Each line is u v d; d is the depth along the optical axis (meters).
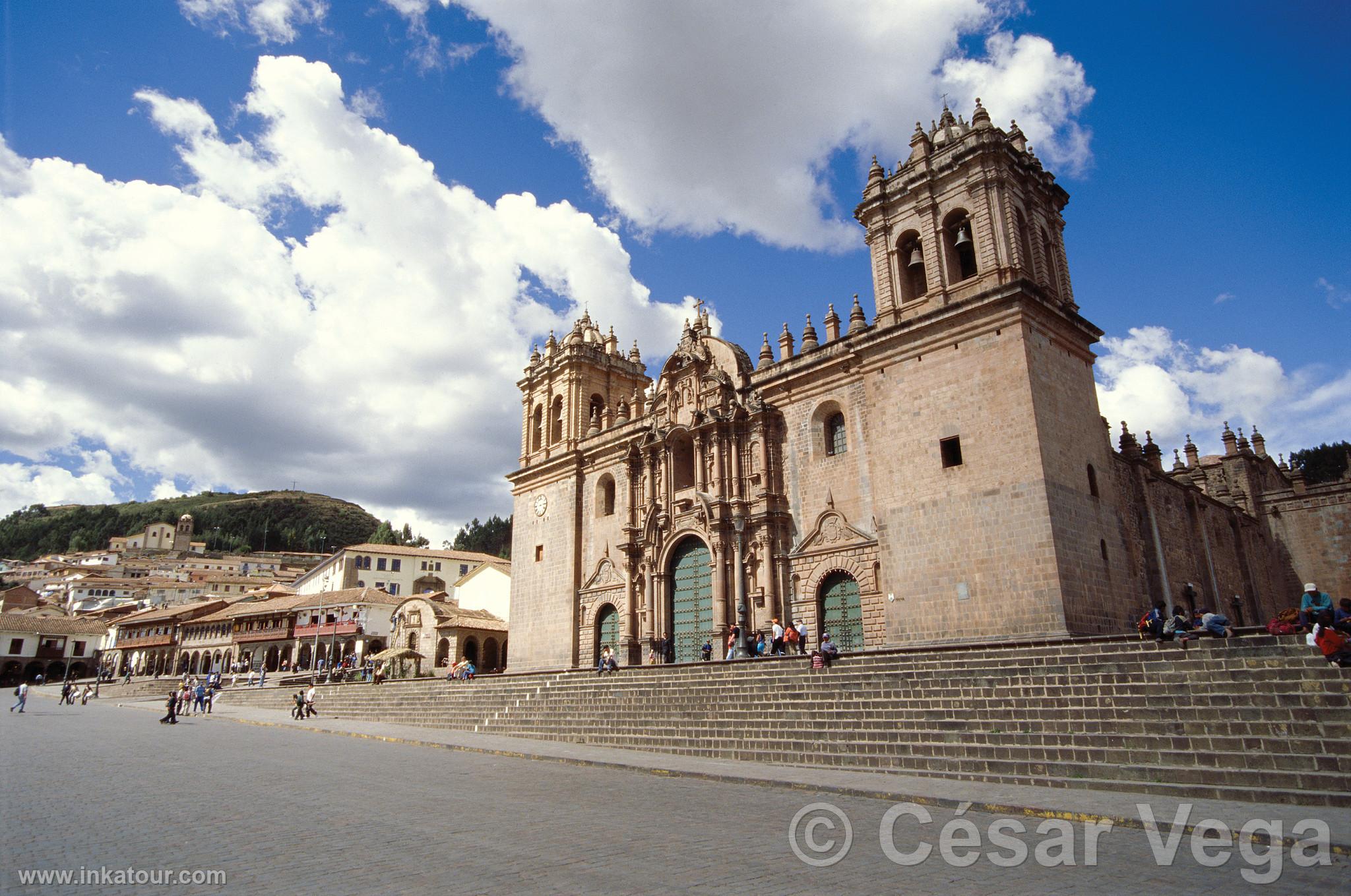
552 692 37.94
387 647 88.06
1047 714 21.70
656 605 48.97
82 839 13.26
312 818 15.23
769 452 45.09
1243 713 18.81
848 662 29.33
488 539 187.12
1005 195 37.72
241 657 99.75
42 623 121.94
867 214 42.69
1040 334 36.19
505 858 11.97
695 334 51.78
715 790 19.55
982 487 34.50
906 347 38.59
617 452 55.62
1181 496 51.91
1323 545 60.97
